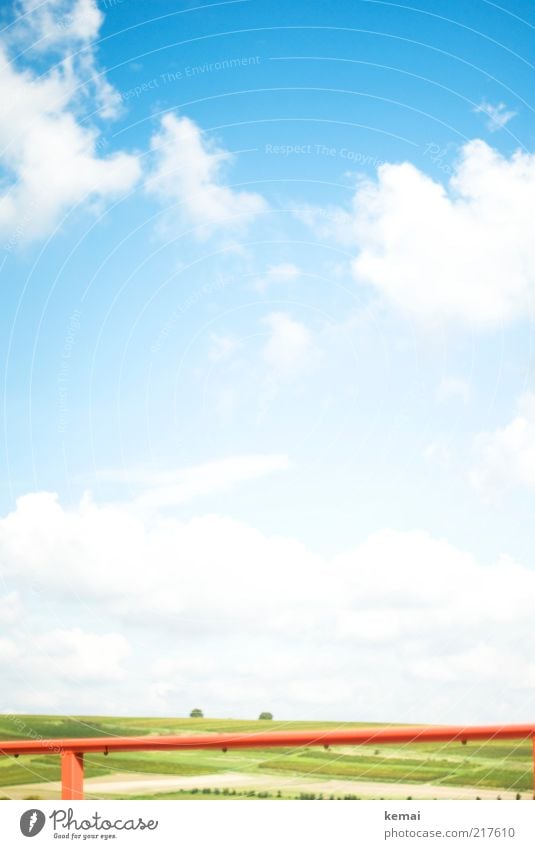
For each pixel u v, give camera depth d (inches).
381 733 318.3
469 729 314.3
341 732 323.9
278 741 326.3
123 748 349.4
